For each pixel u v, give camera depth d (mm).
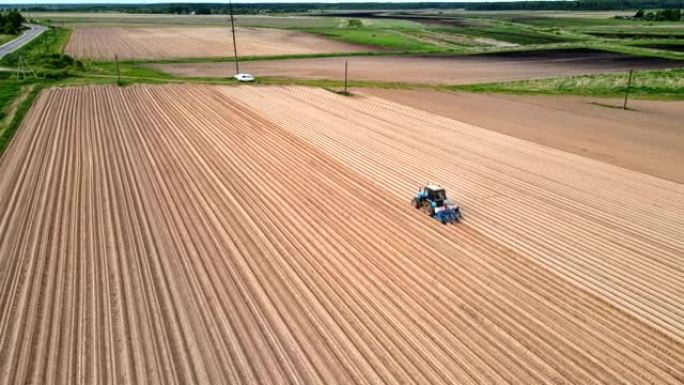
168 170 25641
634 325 14055
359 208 21469
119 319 13906
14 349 12680
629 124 38469
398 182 24641
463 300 15023
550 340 13359
